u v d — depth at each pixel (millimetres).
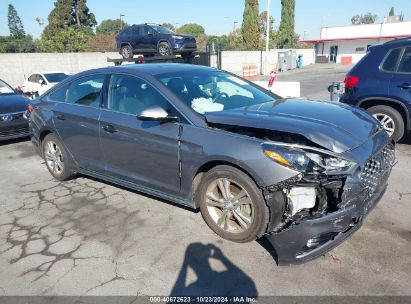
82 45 41375
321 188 2828
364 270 2801
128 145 3842
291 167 2736
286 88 10109
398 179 4531
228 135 3105
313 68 36562
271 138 3002
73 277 2924
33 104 5199
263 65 31453
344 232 2865
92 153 4355
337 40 49281
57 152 4988
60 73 15531
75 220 3889
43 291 2779
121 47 16609
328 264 2893
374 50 5809
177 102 3521
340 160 2719
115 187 4734
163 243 3346
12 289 2818
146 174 3801
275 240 2816
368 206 2904
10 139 7422
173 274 2898
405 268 2801
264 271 2865
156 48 15273
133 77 3967
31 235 3627
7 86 8375
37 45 38844
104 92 4199
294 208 2852
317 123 3025
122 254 3209
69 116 4488
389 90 5598
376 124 3373
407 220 3508
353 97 6004
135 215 3920
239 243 3252
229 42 51625
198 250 3201
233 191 3201
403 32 44531
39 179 5234
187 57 15484
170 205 4109
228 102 3828
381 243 3137
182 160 3377
